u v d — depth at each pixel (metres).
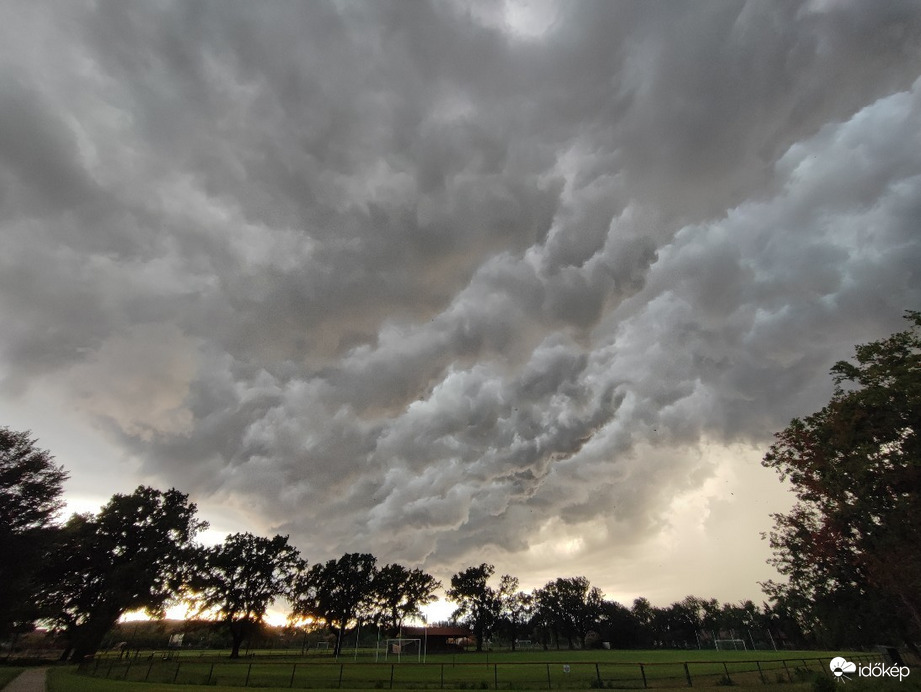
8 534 38.16
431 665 51.75
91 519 61.66
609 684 28.38
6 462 39.53
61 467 42.03
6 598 39.06
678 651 109.62
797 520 28.19
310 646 129.00
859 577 27.95
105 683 29.44
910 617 27.06
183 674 36.22
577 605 147.50
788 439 26.77
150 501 65.19
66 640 57.00
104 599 56.69
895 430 21.89
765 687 24.23
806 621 35.94
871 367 23.28
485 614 133.88
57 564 56.75
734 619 148.12
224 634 79.56
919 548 20.45
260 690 26.02
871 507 22.23
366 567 111.31
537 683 29.84
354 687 28.28
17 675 34.28
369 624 111.31
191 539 67.44
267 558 81.50
